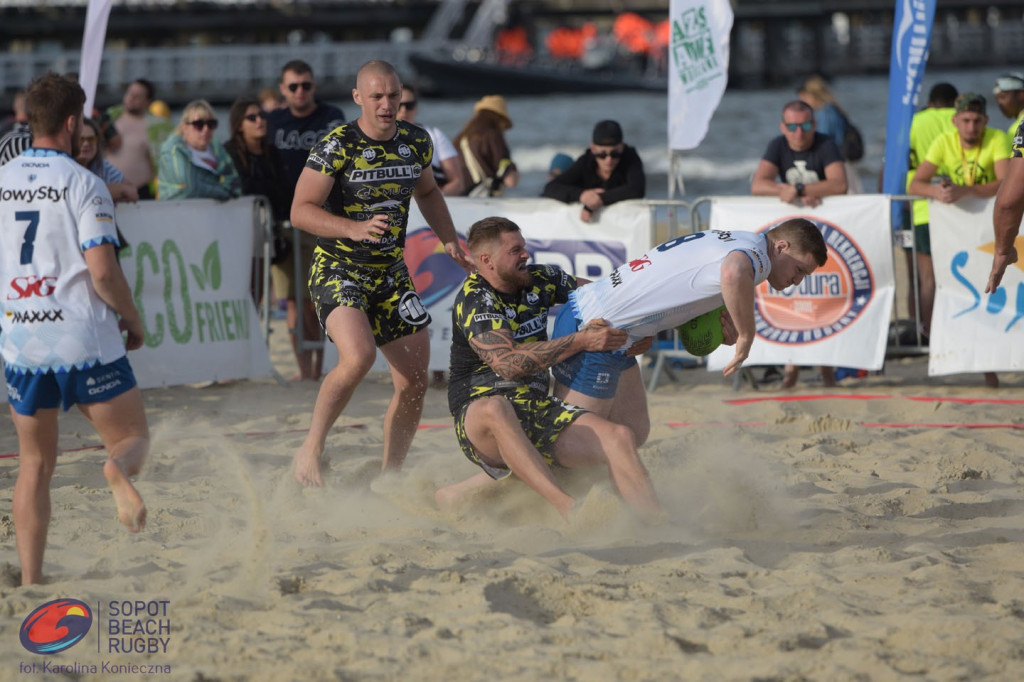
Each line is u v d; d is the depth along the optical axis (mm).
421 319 10688
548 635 6719
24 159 7562
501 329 9352
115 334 7715
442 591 7562
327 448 12578
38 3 133500
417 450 12484
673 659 6395
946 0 163375
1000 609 7031
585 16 161750
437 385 16266
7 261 7516
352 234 9703
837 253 15359
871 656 6301
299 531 9242
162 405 15273
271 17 142875
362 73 10031
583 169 16156
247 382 17109
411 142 10367
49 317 7488
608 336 9039
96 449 12688
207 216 15969
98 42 16547
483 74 125625
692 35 16109
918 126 17047
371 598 7434
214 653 6535
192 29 144250
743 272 9102
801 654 6465
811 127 15516
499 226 9469
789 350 15523
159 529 9234
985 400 14703
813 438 12414
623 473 9094
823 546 8648
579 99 122125
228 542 8844
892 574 7734
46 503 7887
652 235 15648
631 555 8367
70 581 7859
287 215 16953
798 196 15383
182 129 16266
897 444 12164
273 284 18234
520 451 9172
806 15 152875
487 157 18406
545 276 10055
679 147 16391
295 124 16828
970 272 15148
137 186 21875
